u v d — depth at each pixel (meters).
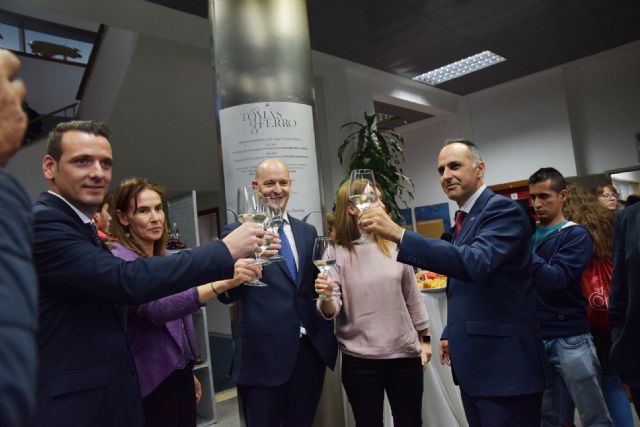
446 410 2.40
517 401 1.33
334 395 2.01
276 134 2.01
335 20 4.18
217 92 2.10
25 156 5.03
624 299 1.42
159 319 1.34
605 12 4.40
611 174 5.30
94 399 0.93
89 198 1.05
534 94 6.14
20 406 0.33
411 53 5.05
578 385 1.87
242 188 1.32
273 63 2.04
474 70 5.83
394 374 1.74
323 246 1.52
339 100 5.42
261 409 1.53
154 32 4.12
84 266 0.91
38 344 0.89
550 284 1.77
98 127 1.08
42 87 7.92
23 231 0.41
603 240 2.10
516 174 6.33
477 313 1.37
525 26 4.58
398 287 1.77
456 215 1.59
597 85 5.72
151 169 5.92
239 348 1.61
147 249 1.60
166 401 1.49
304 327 1.61
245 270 1.26
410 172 7.77
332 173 5.48
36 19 7.94
